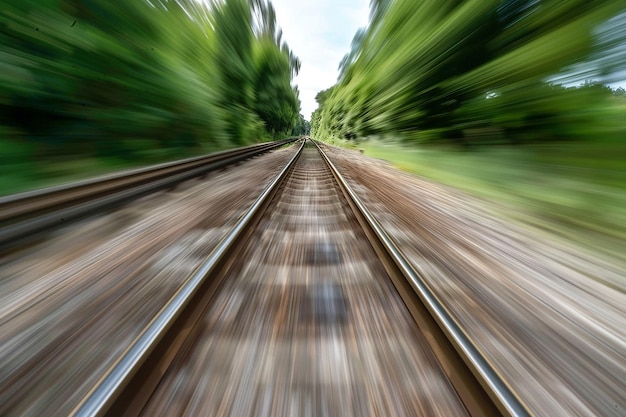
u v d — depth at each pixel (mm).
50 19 7516
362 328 2006
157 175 6395
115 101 9188
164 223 4148
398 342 1874
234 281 2582
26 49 6934
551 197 5992
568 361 1809
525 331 2082
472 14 12008
